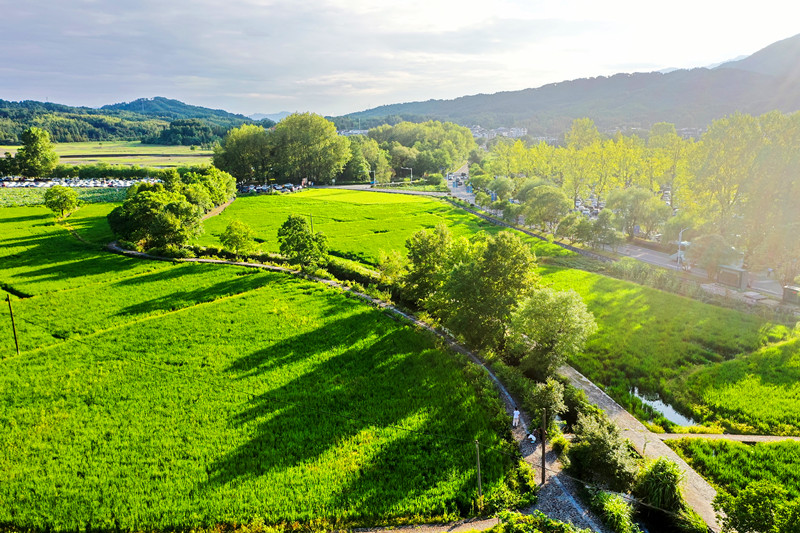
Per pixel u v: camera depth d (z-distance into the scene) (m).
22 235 114.69
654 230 124.88
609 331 64.44
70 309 68.44
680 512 32.69
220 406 45.19
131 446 39.53
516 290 58.59
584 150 167.38
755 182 90.12
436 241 69.94
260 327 63.03
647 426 44.47
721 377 52.09
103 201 169.88
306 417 43.50
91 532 31.73
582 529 30.72
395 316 67.88
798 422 43.97
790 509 26.38
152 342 58.41
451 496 34.16
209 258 96.38
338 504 33.50
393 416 43.88
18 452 38.56
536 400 44.09
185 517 32.56
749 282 84.69
